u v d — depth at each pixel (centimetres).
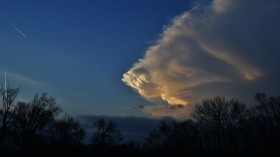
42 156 6869
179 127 8175
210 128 7650
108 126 8994
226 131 7562
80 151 7694
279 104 7188
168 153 7744
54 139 7456
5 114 5978
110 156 7625
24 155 6331
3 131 5928
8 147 6312
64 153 7350
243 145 7444
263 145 7194
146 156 7681
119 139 9012
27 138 6338
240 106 7562
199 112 7769
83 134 7950
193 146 7919
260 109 7325
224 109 7625
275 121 7094
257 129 7356
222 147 7450
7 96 6028
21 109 6297
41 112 6481
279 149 6806
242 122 7562
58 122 7550
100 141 8812
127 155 7731
